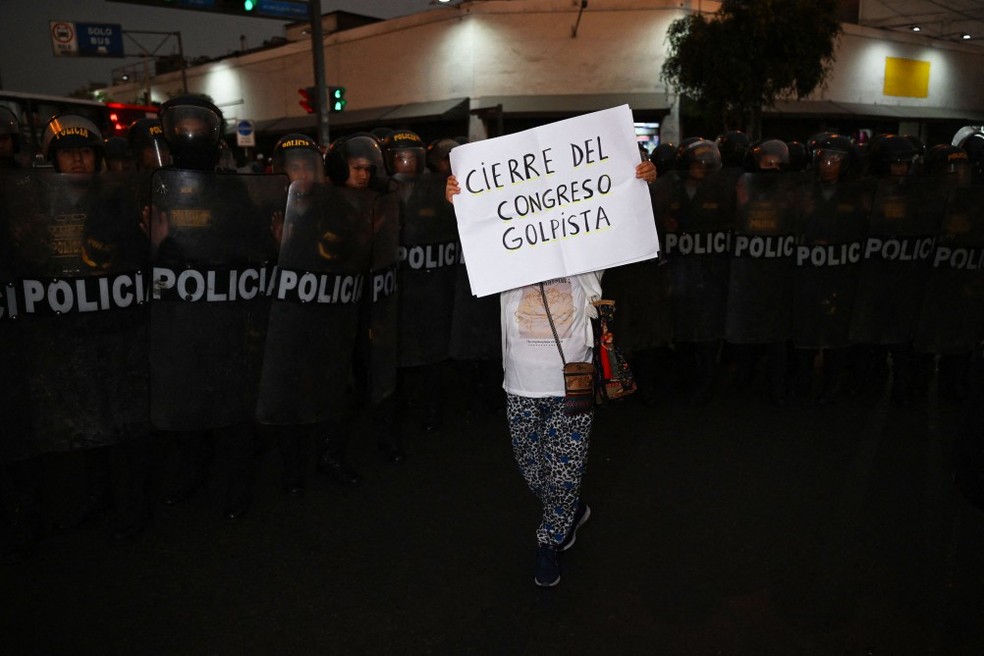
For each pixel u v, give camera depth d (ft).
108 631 9.32
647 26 67.51
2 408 10.23
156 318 11.37
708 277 17.26
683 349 18.94
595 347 9.65
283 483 13.35
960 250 16.90
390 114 76.48
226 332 11.71
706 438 15.71
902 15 88.53
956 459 7.79
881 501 12.63
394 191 14.03
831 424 16.51
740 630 9.14
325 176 13.44
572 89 69.56
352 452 15.47
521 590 10.16
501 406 18.03
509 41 69.46
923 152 18.92
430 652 8.84
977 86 97.04
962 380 18.04
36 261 10.32
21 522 11.27
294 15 46.83
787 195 16.75
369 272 13.46
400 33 76.38
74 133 10.96
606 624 9.34
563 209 9.78
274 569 10.80
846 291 17.07
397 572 10.68
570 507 9.99
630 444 15.43
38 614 9.70
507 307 9.96
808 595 9.86
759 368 21.26
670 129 68.39
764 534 11.55
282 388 12.32
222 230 11.39
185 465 13.12
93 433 11.01
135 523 11.79
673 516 12.21
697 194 16.99
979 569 10.46
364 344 13.88
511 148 9.80
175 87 133.49
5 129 11.66
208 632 9.28
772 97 50.88
